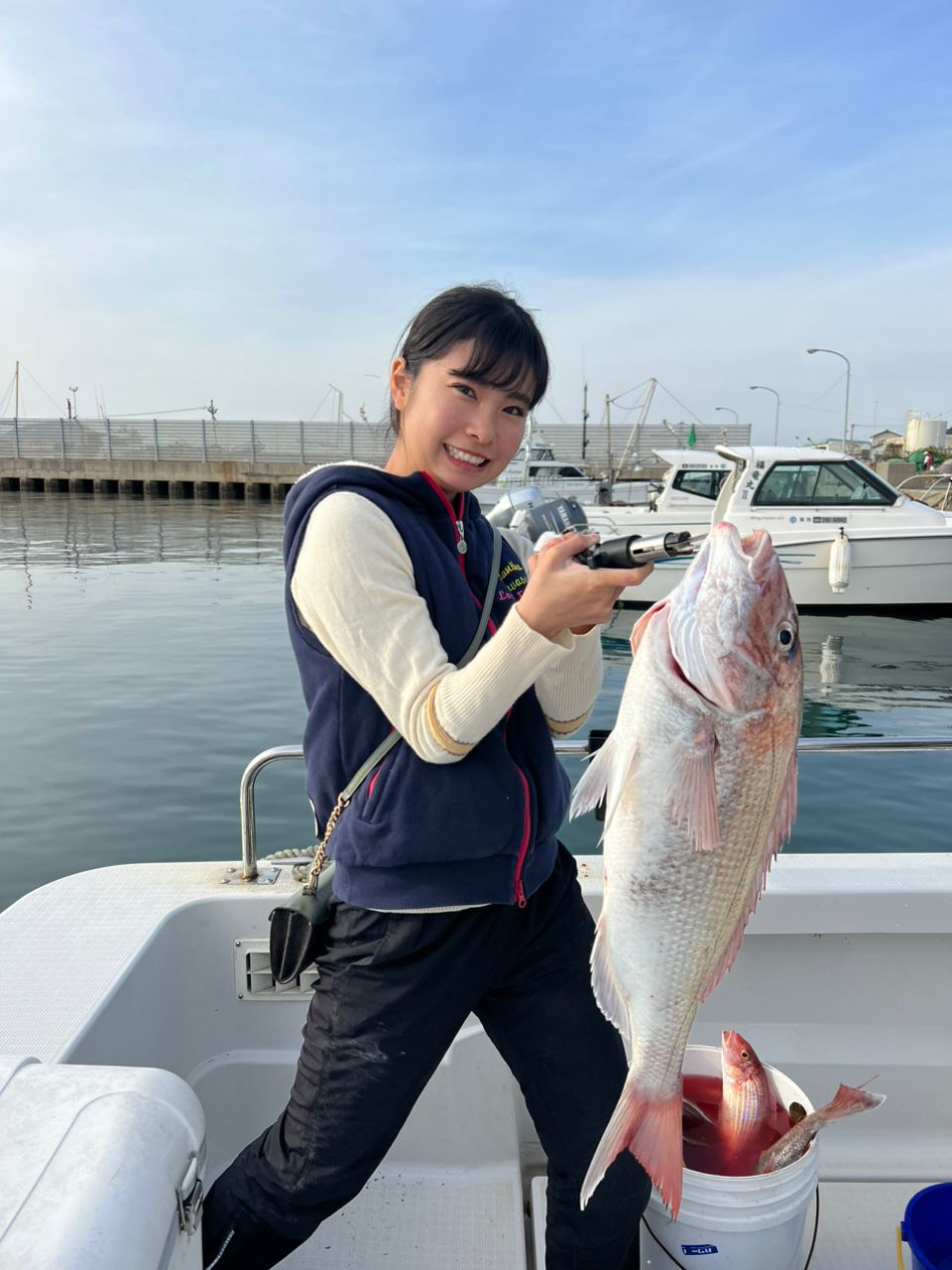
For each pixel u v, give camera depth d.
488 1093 2.23
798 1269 1.83
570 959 1.66
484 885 1.47
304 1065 1.59
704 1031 2.39
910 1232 1.79
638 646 1.53
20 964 2.01
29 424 48.84
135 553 23.70
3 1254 0.91
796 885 2.34
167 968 2.18
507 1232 2.04
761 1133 1.88
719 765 1.46
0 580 18.45
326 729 1.50
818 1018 2.40
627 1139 1.49
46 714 8.66
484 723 1.34
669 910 1.51
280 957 1.63
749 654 1.43
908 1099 2.37
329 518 1.42
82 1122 1.07
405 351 1.58
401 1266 1.95
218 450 48.00
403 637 1.38
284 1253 1.62
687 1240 1.73
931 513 12.80
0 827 6.08
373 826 1.45
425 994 1.51
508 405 1.54
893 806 6.56
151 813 6.32
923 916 2.33
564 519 3.85
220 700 9.14
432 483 1.58
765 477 12.91
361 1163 1.56
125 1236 0.96
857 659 10.75
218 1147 2.27
